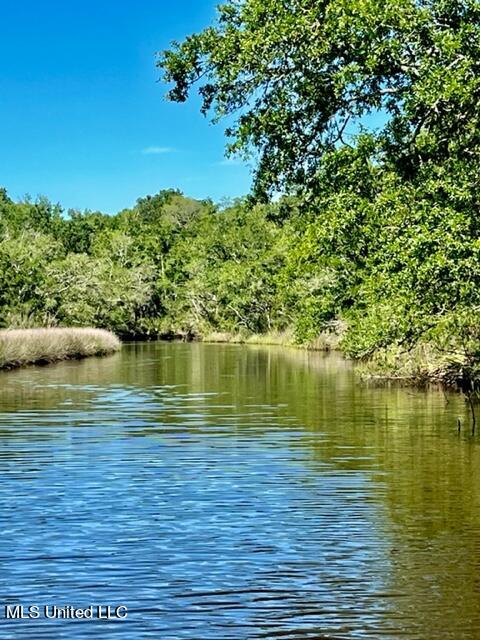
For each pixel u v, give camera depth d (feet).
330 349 175.73
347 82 44.65
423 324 56.80
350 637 23.25
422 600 25.76
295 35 44.80
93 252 337.72
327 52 45.01
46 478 42.91
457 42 40.65
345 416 65.16
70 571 28.66
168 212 423.64
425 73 42.86
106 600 26.16
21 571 28.71
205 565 29.14
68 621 24.62
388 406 71.00
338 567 28.81
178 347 206.39
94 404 75.56
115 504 37.52
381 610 25.04
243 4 48.03
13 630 24.09
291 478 42.57
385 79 47.19
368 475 43.06
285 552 30.50
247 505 37.19
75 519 35.01
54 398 80.74
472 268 41.91
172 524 34.17
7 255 189.98
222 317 264.11
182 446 52.21
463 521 34.27
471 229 42.83
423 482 41.27
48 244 250.37
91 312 244.63
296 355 159.63
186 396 82.23
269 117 48.62
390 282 49.34
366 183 50.26
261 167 51.65
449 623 24.06
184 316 279.69
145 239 319.47
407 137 48.96
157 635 23.68
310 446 51.70
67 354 152.15
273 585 27.20
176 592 26.71
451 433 55.83
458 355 75.77
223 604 25.70
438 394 80.28
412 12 42.52
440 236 41.63
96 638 23.57
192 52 49.21
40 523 34.42
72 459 48.01
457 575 27.89
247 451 50.21
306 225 87.51
